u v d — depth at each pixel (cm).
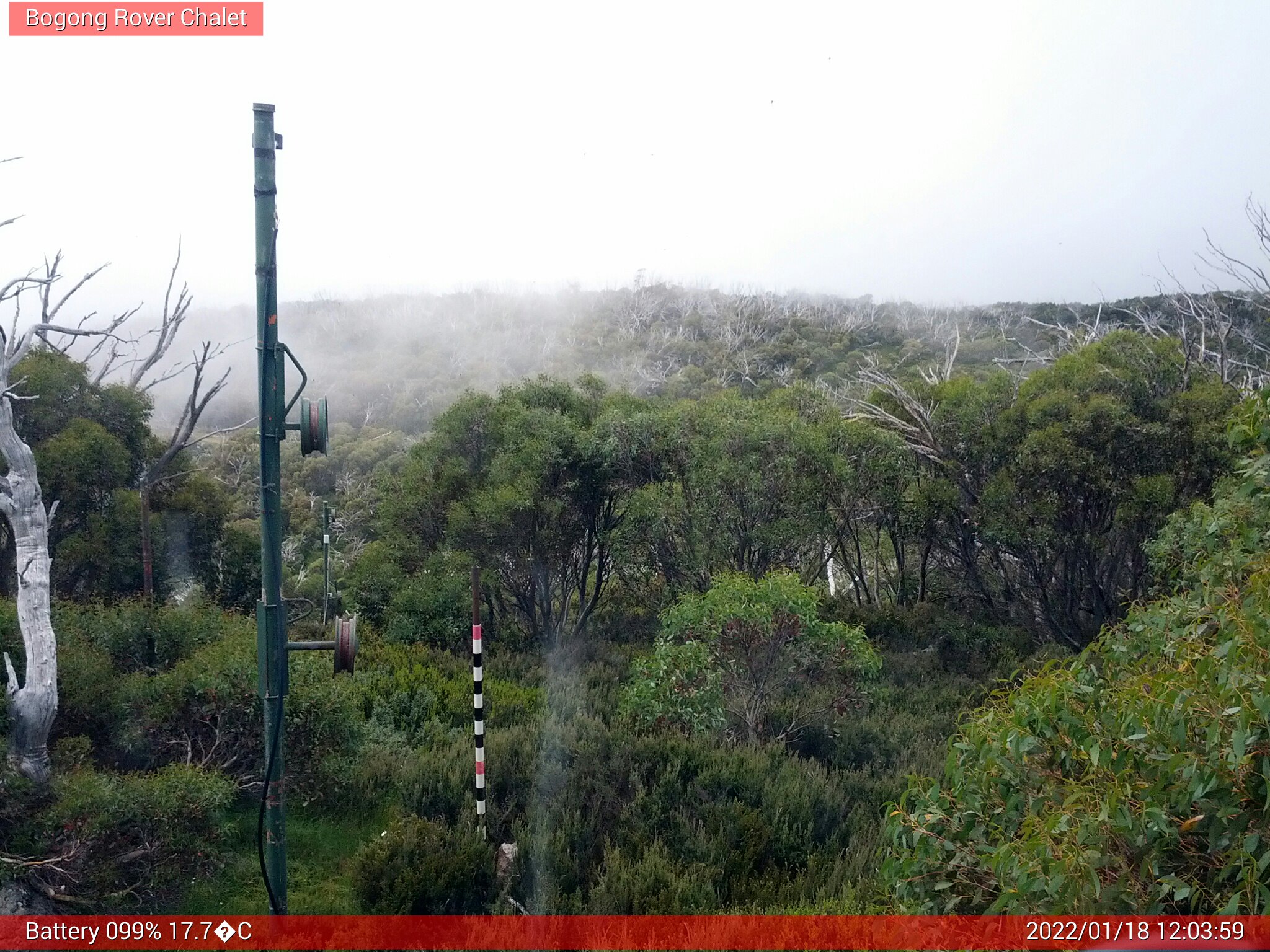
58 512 1131
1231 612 338
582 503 1316
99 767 644
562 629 1355
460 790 684
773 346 4319
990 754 381
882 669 1131
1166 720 313
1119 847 320
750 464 1183
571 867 596
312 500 2444
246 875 612
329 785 705
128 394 1241
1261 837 286
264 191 456
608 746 749
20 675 636
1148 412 1177
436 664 1134
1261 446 457
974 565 1405
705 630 855
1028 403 1237
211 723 695
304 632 1330
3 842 530
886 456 1319
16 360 606
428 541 1412
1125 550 1233
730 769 712
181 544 1322
